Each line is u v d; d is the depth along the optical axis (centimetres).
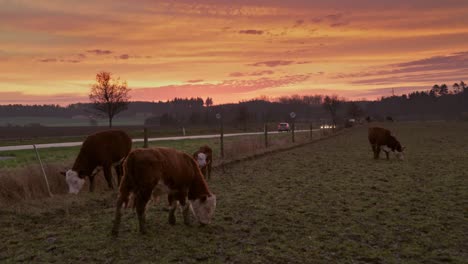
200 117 11975
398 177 1519
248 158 2183
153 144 3281
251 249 711
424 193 1211
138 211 768
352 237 784
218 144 3156
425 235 795
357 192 1238
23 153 2567
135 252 691
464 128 6112
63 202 1063
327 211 995
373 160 2106
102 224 870
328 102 8462
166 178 776
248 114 8538
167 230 820
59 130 7500
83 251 698
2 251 711
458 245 736
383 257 675
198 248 713
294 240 764
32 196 1104
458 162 1966
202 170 1475
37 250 711
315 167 1848
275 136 4484
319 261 657
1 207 995
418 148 2761
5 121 19788
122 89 4275
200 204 841
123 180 762
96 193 1188
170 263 643
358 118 9562
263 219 920
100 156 1195
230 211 996
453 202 1085
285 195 1200
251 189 1303
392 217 932
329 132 5350
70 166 1303
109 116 4256
